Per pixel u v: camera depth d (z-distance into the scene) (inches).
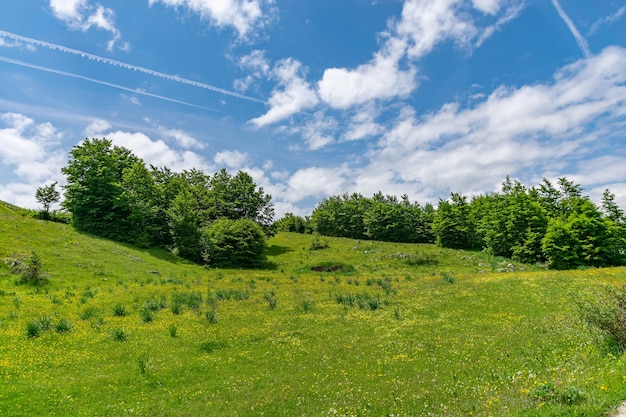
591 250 2527.1
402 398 535.2
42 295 1358.3
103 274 1895.9
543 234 2888.8
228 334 947.3
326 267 2906.0
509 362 633.6
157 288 1604.3
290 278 2090.3
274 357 784.9
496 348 725.9
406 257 3149.6
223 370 722.8
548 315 941.2
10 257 1763.0
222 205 3690.9
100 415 543.2
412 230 4439.0
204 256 2906.0
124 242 2723.9
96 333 948.0
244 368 730.2
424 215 4571.9
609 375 437.7
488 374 585.3
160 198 3326.8
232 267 2942.9
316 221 4963.1
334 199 5280.5
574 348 639.1
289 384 637.9
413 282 1765.5
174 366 742.5
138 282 1819.6
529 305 1078.4
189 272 2352.4
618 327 576.7
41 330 941.8
